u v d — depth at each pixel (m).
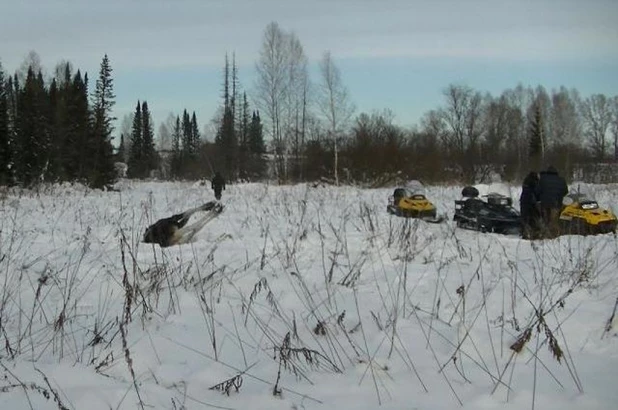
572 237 9.36
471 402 3.76
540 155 40.12
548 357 4.45
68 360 4.43
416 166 33.38
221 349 4.71
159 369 4.28
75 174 35.19
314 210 14.00
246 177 43.59
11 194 22.81
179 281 6.52
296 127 40.88
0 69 42.59
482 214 12.16
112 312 5.59
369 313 5.52
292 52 40.47
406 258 6.96
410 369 4.31
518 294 5.87
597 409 3.59
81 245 8.60
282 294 6.07
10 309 5.54
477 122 60.53
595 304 5.48
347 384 4.08
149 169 66.19
